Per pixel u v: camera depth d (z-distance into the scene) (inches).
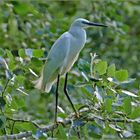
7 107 377.4
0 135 370.3
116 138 375.6
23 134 360.2
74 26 431.8
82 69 383.9
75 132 378.6
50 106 516.1
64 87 424.5
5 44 582.9
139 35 701.9
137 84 468.1
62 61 418.0
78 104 411.5
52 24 569.3
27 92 407.2
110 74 382.0
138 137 365.4
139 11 702.5
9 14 579.8
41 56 402.6
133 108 376.5
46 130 369.7
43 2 638.5
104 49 620.4
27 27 573.6
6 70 379.6
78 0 676.7
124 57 637.9
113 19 623.8
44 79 410.9
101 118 365.7
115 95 377.7
